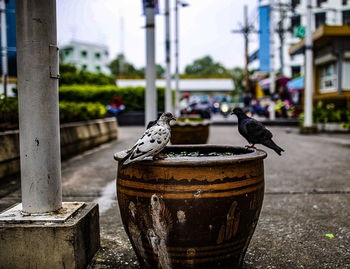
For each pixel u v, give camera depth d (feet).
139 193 7.60
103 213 13.28
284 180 18.43
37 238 8.12
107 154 27.91
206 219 7.31
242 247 8.09
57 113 9.00
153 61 24.21
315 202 14.39
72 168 22.04
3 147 17.53
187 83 127.24
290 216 12.70
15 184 17.01
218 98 140.56
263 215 12.87
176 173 7.26
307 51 44.39
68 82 79.51
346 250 9.77
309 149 30.25
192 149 10.67
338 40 49.16
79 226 8.52
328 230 11.27
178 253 7.64
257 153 8.11
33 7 8.29
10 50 37.58
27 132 8.59
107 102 65.41
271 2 64.08
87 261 9.09
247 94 82.84
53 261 8.16
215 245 7.57
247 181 7.58
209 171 7.25
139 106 65.67
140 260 8.43
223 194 7.29
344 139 38.29
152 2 23.76
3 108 19.21
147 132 7.55
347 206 13.73
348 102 52.70
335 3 90.58
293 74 110.93
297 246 10.11
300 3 89.76
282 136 42.63
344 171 20.56
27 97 8.51
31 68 8.39
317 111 50.93
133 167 7.70
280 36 81.76
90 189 16.74
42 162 8.68
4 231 8.11
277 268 8.84
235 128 56.34
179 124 27.35
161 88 66.28
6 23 29.96
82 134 28.86
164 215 7.40
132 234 8.12
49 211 8.79
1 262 8.18
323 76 59.16
